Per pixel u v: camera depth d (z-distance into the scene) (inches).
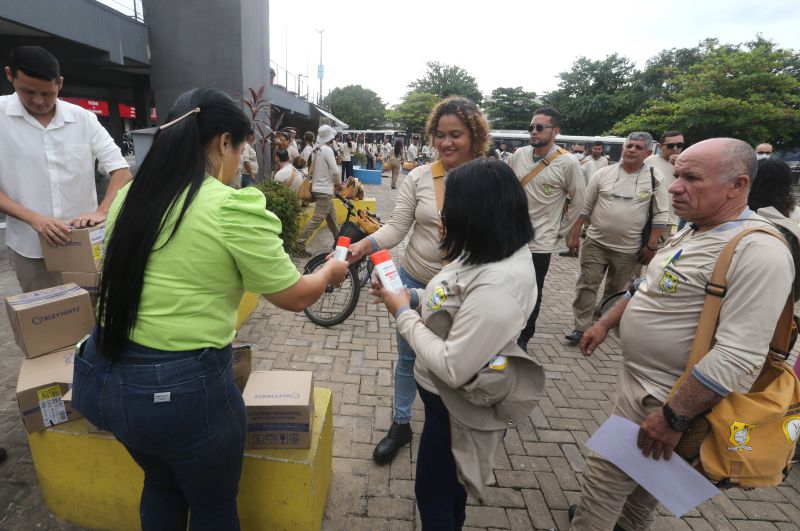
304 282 55.4
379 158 1017.5
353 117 2541.8
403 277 96.7
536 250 148.5
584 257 165.2
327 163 250.1
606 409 127.9
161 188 48.1
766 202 81.0
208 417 50.4
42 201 100.0
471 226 53.8
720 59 1050.7
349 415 117.2
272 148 414.9
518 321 52.6
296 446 74.9
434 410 61.2
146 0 375.9
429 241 90.0
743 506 95.6
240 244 48.3
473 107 84.7
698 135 1051.3
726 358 55.5
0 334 150.6
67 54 342.0
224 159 53.6
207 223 47.6
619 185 156.0
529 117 2134.6
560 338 174.4
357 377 135.6
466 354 51.9
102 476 77.6
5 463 94.4
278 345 153.6
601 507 71.0
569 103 1724.9
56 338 85.0
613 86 1715.1
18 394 73.6
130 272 47.1
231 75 387.2
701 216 63.0
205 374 49.6
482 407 56.7
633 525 78.6
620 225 155.5
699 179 61.1
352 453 103.1
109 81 469.7
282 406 72.6
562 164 145.9
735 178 59.6
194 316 48.7
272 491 74.3
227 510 58.0
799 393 59.7
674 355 64.1
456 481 62.7
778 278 54.6
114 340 48.0
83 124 103.2
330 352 150.4
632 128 1123.9
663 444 60.7
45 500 82.0
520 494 95.3
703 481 58.9
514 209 53.5
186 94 52.5
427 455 62.6
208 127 50.7
